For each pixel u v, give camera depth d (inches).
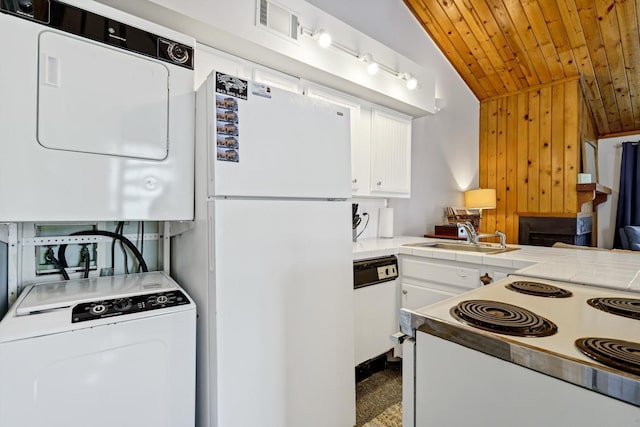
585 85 142.3
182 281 58.9
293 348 53.2
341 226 60.7
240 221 47.6
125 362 40.6
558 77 139.9
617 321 29.7
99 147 45.3
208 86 48.3
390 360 89.3
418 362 31.9
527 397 24.3
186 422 45.1
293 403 53.0
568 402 22.3
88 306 41.8
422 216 134.5
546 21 119.3
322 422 56.9
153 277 57.9
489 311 32.4
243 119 48.5
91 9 44.9
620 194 176.6
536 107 148.3
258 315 49.1
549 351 23.4
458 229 116.1
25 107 40.3
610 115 164.6
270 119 51.3
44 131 41.4
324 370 57.4
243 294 47.6
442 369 29.8
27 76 40.4
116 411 39.9
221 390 45.3
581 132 144.9
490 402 26.5
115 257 62.6
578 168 139.4
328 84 85.7
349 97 92.2
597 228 184.9
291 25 70.8
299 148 54.6
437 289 80.7
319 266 57.0
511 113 156.6
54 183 42.1
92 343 38.5
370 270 78.4
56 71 42.3
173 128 51.6
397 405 70.7
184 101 52.8
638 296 37.8
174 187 51.4
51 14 42.0
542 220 147.2
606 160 183.8
